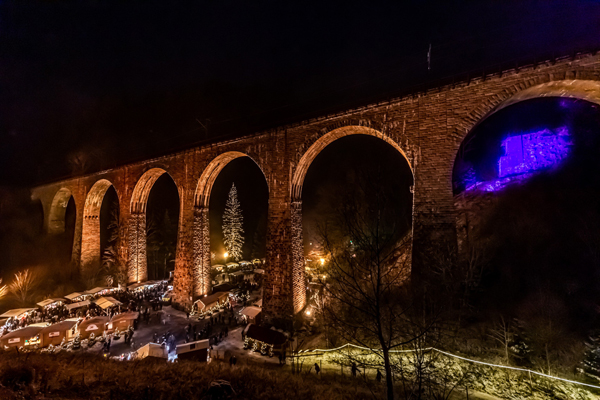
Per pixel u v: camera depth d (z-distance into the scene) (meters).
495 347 15.04
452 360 14.73
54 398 8.66
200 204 33.28
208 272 34.38
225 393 9.41
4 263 47.78
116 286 40.91
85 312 34.75
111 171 41.75
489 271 18.20
